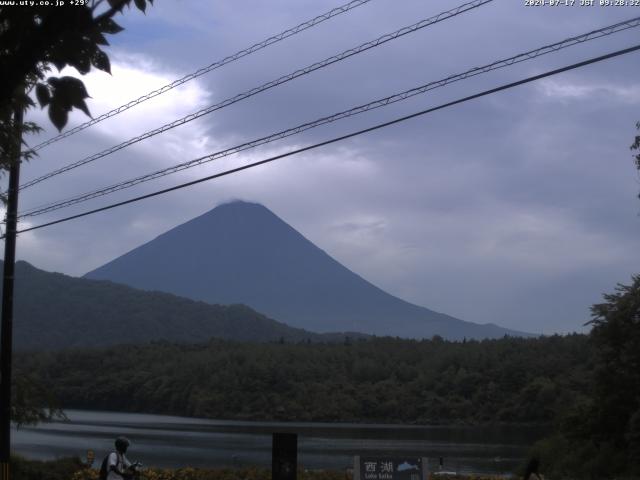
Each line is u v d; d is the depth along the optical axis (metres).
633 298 35.31
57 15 4.44
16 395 26.67
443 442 76.75
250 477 22.12
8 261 21.05
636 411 33.06
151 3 4.91
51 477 22.94
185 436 85.06
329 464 49.34
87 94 4.84
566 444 36.56
